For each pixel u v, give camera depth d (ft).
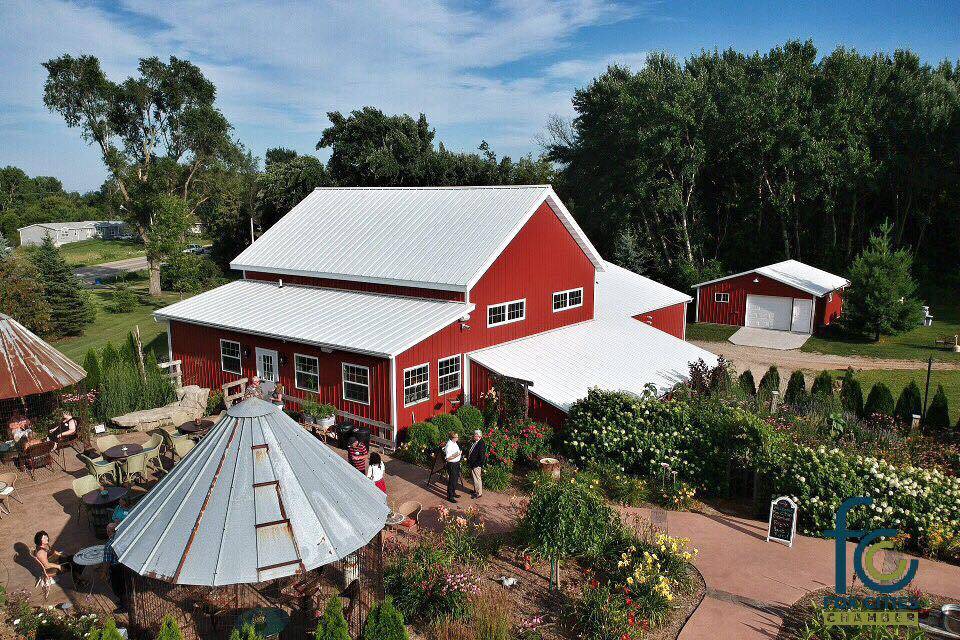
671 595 36.70
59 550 43.80
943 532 43.34
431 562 38.27
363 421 66.13
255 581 28.89
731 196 202.08
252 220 203.72
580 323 94.53
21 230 352.90
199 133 222.28
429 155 184.85
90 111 201.36
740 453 52.49
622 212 182.39
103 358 85.46
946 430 69.72
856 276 134.00
